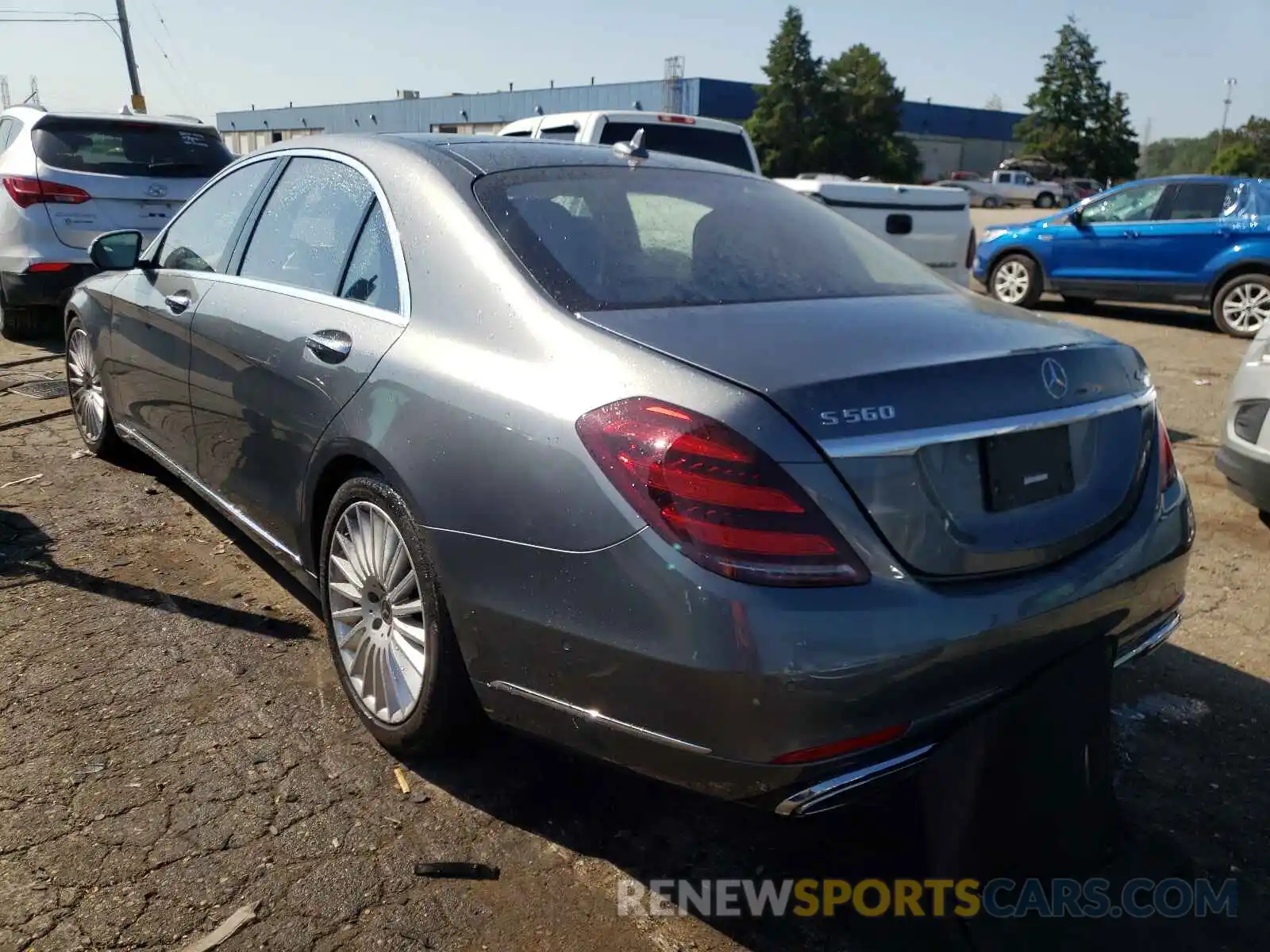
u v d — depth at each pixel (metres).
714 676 2.11
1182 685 3.59
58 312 8.61
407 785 2.89
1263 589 4.40
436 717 2.78
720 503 2.11
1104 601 2.49
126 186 7.98
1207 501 5.54
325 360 3.07
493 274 2.71
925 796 2.45
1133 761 3.14
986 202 53.53
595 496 2.25
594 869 2.62
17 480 5.18
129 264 4.64
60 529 4.56
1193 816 2.88
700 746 2.19
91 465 5.43
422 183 3.04
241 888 2.47
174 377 4.10
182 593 3.99
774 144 63.69
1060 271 12.56
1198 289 11.45
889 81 65.06
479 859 2.62
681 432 2.16
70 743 3.01
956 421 2.27
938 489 2.26
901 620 2.14
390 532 2.87
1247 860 2.71
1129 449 2.70
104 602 3.89
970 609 2.23
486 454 2.48
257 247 3.74
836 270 3.11
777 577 2.09
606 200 3.09
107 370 4.90
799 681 2.08
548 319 2.54
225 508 3.91
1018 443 2.40
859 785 2.22
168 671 3.42
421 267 2.89
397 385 2.77
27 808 2.71
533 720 2.50
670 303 2.65
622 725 2.29
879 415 2.20
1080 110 76.69
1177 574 2.77
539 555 2.36
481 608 2.50
